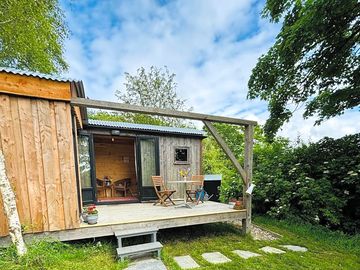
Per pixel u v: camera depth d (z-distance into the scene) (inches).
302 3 181.3
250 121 176.4
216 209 177.5
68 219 115.9
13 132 105.2
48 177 112.2
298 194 194.4
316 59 212.4
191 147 268.1
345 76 221.5
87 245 125.0
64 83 116.8
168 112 143.2
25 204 106.4
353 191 186.5
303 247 144.9
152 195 233.0
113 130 221.5
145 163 233.9
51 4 176.4
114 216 148.0
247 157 177.0
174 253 131.0
